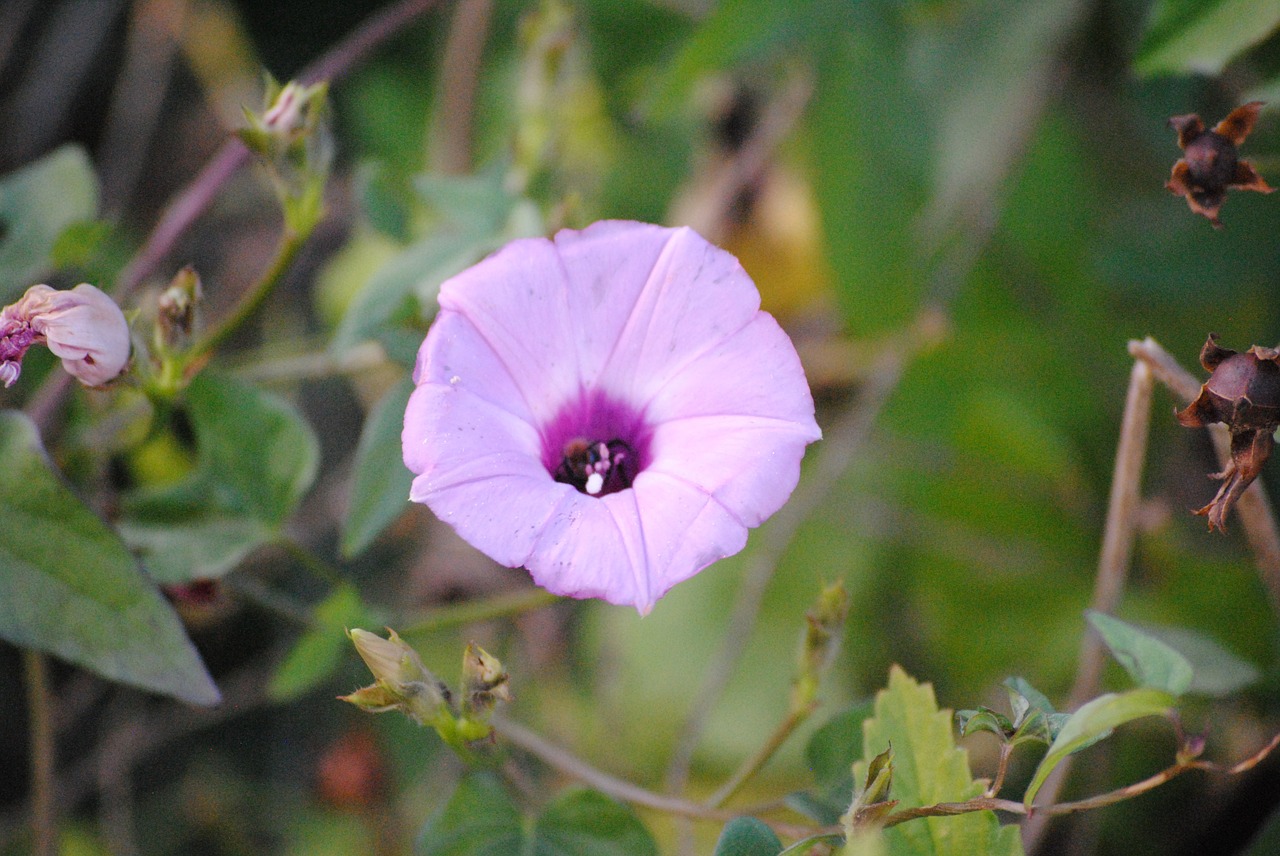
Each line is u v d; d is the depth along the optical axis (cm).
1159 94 57
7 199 55
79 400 55
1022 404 59
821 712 58
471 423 49
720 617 59
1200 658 54
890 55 58
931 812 48
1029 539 58
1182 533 57
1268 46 56
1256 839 52
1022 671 58
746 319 50
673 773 55
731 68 57
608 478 50
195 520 53
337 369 55
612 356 50
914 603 59
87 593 50
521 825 51
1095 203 58
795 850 49
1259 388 48
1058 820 56
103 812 59
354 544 52
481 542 48
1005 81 58
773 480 49
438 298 50
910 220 58
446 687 49
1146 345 51
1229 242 56
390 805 59
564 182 59
